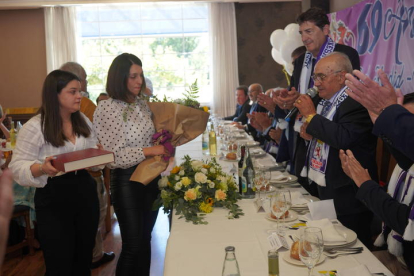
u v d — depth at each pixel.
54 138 2.18
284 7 8.74
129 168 2.38
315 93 2.47
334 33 5.90
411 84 4.20
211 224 1.93
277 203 1.78
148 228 2.50
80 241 2.35
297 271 1.42
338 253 1.54
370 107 1.31
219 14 8.73
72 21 8.61
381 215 1.55
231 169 3.04
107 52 8.95
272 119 5.07
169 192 2.18
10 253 3.70
